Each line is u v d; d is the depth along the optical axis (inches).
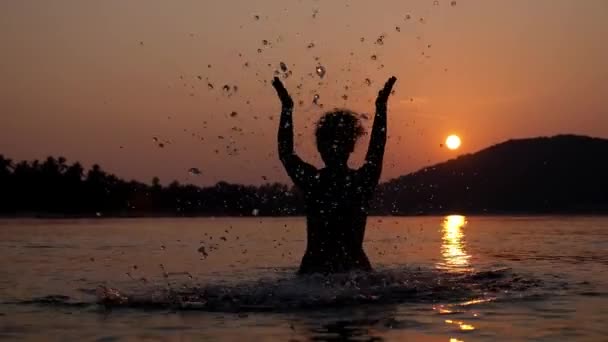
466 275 244.5
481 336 153.3
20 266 311.3
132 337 154.4
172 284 228.2
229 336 153.3
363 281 207.0
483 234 591.8
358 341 147.9
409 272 244.4
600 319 172.1
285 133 211.3
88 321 173.2
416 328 160.2
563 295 208.4
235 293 203.0
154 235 615.8
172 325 166.1
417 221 1011.9
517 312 180.2
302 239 512.7
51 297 212.8
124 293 212.1
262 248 408.8
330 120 209.3
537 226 788.0
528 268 288.8
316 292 199.3
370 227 761.0
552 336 153.4
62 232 694.5
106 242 507.5
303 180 209.8
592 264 307.6
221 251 385.4
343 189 208.7
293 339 149.6
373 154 210.1
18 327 166.9
